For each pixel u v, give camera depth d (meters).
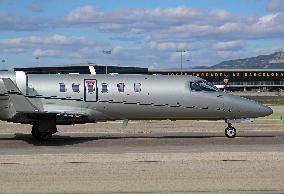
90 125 105.50
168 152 61.44
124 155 58.47
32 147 67.50
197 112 77.94
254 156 57.41
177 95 77.06
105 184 42.06
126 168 49.28
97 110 76.25
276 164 51.66
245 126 105.19
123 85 76.56
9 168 49.19
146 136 83.19
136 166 50.41
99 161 53.72
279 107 184.25
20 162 52.97
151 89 76.94
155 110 77.25
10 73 74.88
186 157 56.66
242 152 61.12
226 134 80.12
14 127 100.69
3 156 57.66
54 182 42.69
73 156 57.59
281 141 74.94
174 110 77.38
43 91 75.00
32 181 43.06
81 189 40.25
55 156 57.59
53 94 75.06
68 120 74.69
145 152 61.59
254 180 43.72
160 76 78.50
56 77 76.31
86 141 75.12
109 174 46.19
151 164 51.66
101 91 76.00
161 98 76.94
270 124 110.88
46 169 48.66
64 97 75.19
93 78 76.56
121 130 95.44
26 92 74.44
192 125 106.62
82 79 76.25
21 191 39.44
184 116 78.31
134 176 45.34
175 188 40.62
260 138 79.31
